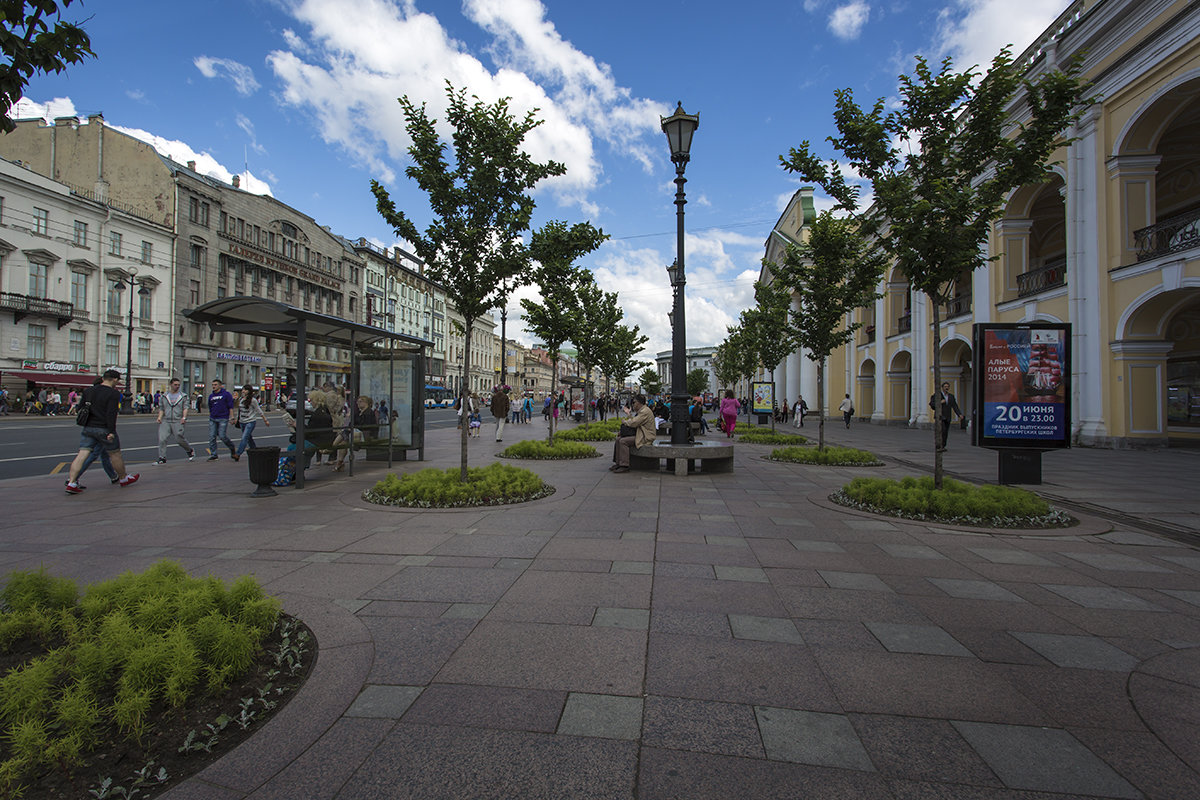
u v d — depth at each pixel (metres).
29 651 3.12
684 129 11.37
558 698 2.76
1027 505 6.77
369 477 10.44
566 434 20.95
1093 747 2.40
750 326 24.84
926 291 7.82
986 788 2.14
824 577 4.63
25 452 14.77
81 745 2.23
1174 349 21.25
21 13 3.13
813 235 13.59
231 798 2.07
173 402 12.63
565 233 8.70
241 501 7.96
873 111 7.71
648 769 2.23
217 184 52.31
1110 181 17.03
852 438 22.72
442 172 8.27
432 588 4.30
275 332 10.23
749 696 2.79
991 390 9.36
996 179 7.20
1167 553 5.45
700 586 4.38
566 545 5.57
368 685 2.87
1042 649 3.35
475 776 2.19
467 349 8.75
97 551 5.37
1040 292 19.52
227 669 2.74
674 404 11.62
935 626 3.66
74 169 49.06
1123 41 16.44
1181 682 2.96
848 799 2.07
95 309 42.22
